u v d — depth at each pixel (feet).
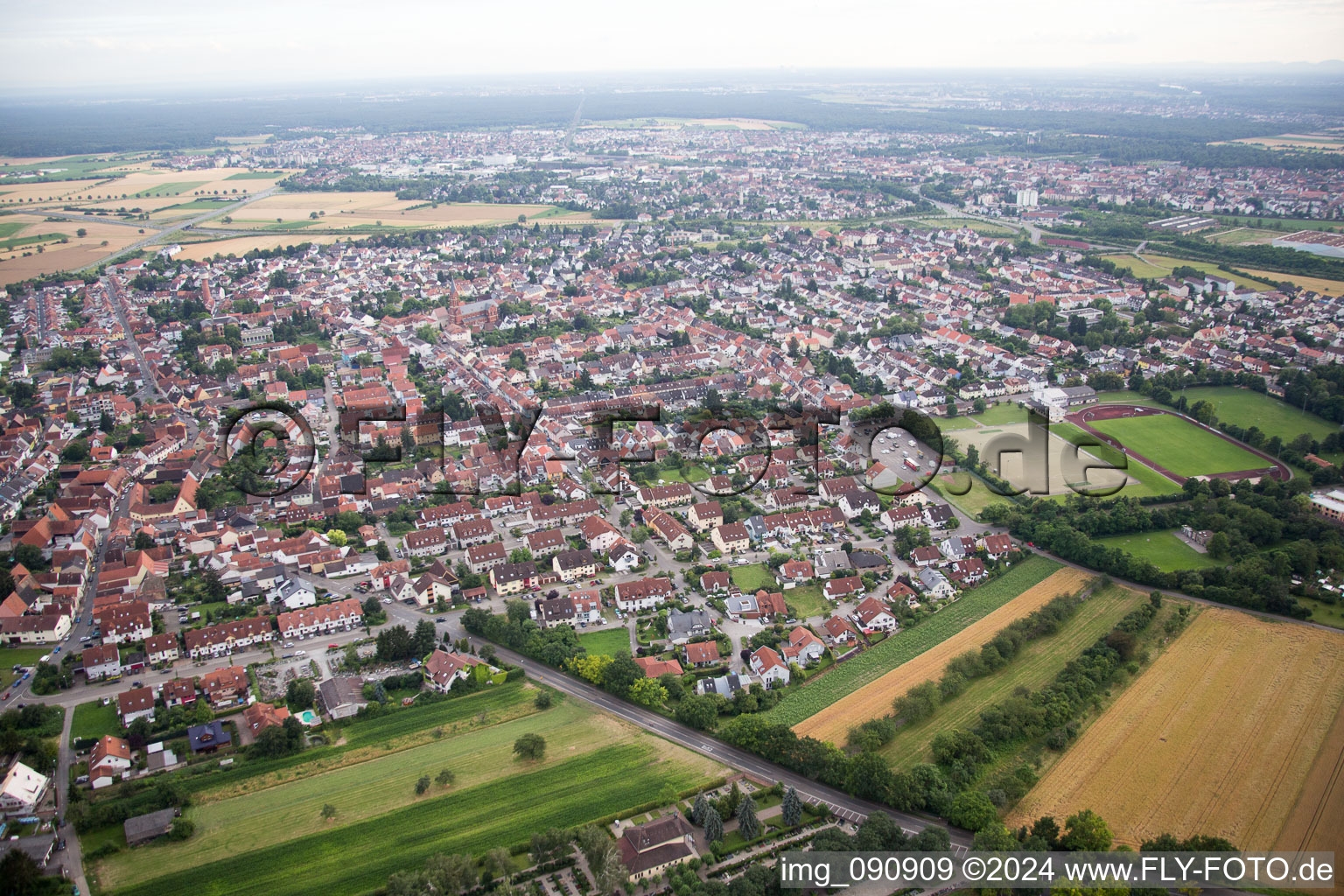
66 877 615.57
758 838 643.04
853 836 634.84
